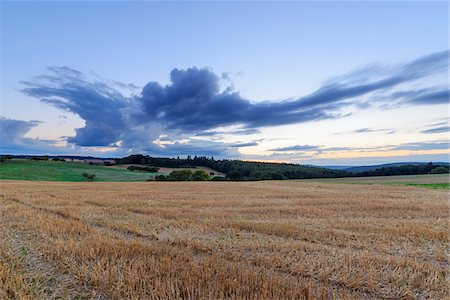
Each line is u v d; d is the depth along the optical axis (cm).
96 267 591
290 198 2106
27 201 1830
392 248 799
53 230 945
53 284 551
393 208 1579
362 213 1412
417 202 1845
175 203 1777
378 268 625
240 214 1370
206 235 941
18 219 1175
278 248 766
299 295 482
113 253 686
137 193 2520
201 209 1534
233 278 544
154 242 853
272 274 592
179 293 483
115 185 3856
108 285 520
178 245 815
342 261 649
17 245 791
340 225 1105
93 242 775
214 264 620
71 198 2053
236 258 686
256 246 783
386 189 3130
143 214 1372
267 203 1802
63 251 709
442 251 768
